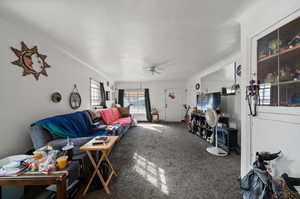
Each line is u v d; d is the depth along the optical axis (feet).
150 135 13.17
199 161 7.48
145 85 22.00
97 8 4.44
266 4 3.98
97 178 5.35
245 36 4.84
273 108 3.78
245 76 4.84
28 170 3.51
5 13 4.66
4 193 3.68
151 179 5.76
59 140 5.80
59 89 8.06
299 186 3.14
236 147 8.85
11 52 5.26
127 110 17.94
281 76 3.67
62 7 4.37
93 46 7.77
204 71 14.21
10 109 5.23
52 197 3.94
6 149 5.09
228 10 4.58
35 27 5.66
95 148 4.91
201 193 4.91
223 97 10.73
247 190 3.55
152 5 4.32
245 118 4.83
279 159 3.59
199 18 5.06
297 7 3.15
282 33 3.60
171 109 21.66
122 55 9.36
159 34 6.32
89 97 12.16
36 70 6.40
